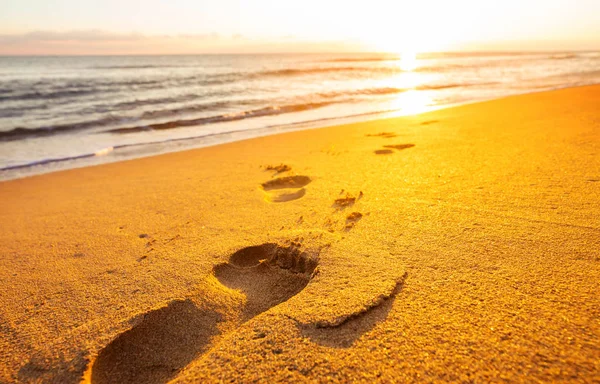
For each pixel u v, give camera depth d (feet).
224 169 15.43
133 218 10.50
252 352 4.89
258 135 25.59
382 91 52.29
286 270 7.26
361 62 166.81
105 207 11.66
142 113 34.68
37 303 6.60
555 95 38.86
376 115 32.91
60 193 13.85
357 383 4.24
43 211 11.82
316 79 71.61
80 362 5.12
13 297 6.84
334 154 16.52
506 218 8.21
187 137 25.45
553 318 4.93
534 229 7.57
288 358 4.72
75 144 23.77
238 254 7.82
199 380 4.55
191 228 9.37
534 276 5.94
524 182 10.50
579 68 109.91
